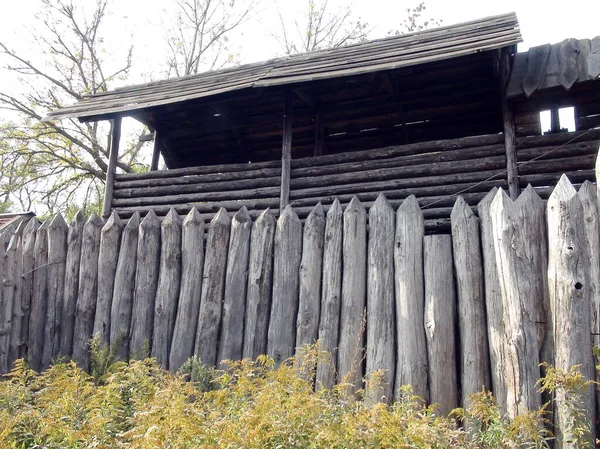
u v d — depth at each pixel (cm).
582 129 833
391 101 938
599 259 466
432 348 530
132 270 700
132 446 360
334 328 583
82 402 481
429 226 699
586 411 439
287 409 394
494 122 952
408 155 788
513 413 468
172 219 695
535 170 722
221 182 873
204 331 643
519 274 490
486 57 764
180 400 395
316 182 814
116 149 931
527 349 474
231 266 651
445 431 403
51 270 731
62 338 709
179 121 1047
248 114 1012
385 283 571
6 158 1980
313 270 611
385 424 371
